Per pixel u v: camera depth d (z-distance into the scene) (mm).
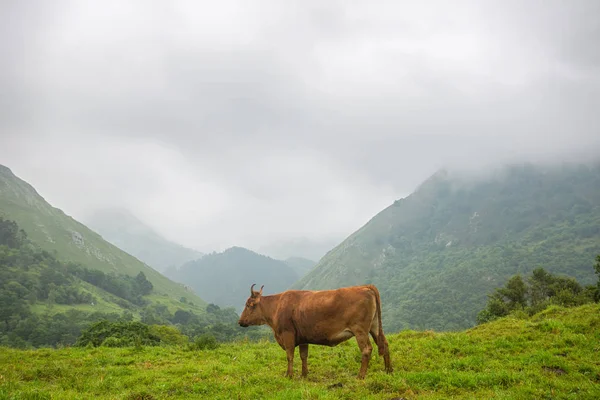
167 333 22797
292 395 9172
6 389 10109
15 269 147500
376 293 11070
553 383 9469
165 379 11641
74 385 11102
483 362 11688
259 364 13336
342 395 9445
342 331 10977
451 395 9258
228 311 193500
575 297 42188
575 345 12547
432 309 154375
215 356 15258
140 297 190375
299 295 11891
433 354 13070
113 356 14789
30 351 16266
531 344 13258
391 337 16922
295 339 11750
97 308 145000
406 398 9047
